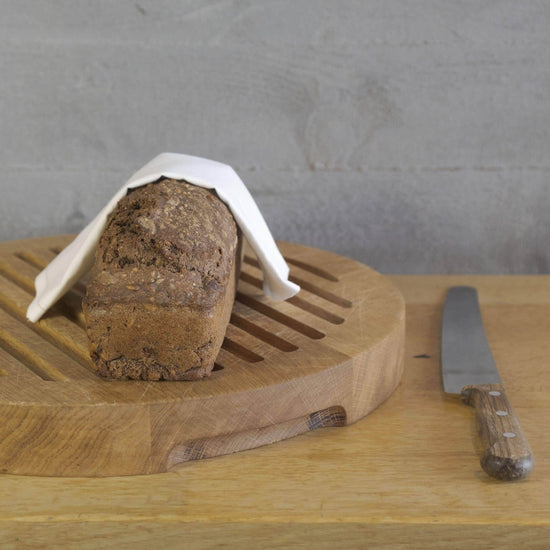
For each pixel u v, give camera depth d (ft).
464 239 4.03
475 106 3.87
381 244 4.03
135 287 2.66
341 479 2.69
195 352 2.70
